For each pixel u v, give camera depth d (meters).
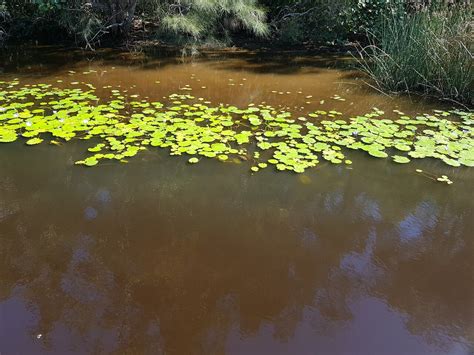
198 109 4.59
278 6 8.14
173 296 2.21
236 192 3.14
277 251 2.56
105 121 4.15
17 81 5.55
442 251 2.62
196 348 1.91
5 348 1.91
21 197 3.06
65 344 1.93
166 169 3.40
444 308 2.18
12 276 2.34
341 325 2.05
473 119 4.43
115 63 6.59
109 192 3.12
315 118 4.47
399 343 1.97
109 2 7.47
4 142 3.77
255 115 4.43
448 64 5.11
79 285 2.28
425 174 3.44
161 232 2.70
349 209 2.99
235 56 7.18
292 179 3.31
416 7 6.26
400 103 4.99
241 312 2.12
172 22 6.96
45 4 7.09
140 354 1.88
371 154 3.63
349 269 2.43
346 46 7.87
